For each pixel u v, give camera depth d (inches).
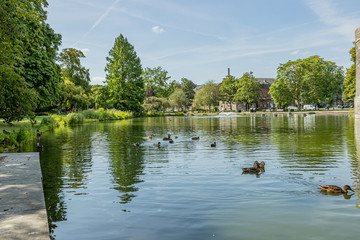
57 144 794.2
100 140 888.3
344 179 378.6
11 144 733.9
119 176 413.7
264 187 347.9
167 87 4729.3
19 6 689.6
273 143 743.1
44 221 206.8
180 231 229.9
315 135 904.3
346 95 2618.1
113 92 3235.7
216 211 271.4
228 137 917.8
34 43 1206.3
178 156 575.8
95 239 219.3
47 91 1261.1
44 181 391.9
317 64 3272.6
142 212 271.6
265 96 5255.9
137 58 3373.5
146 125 1673.2
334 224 239.5
